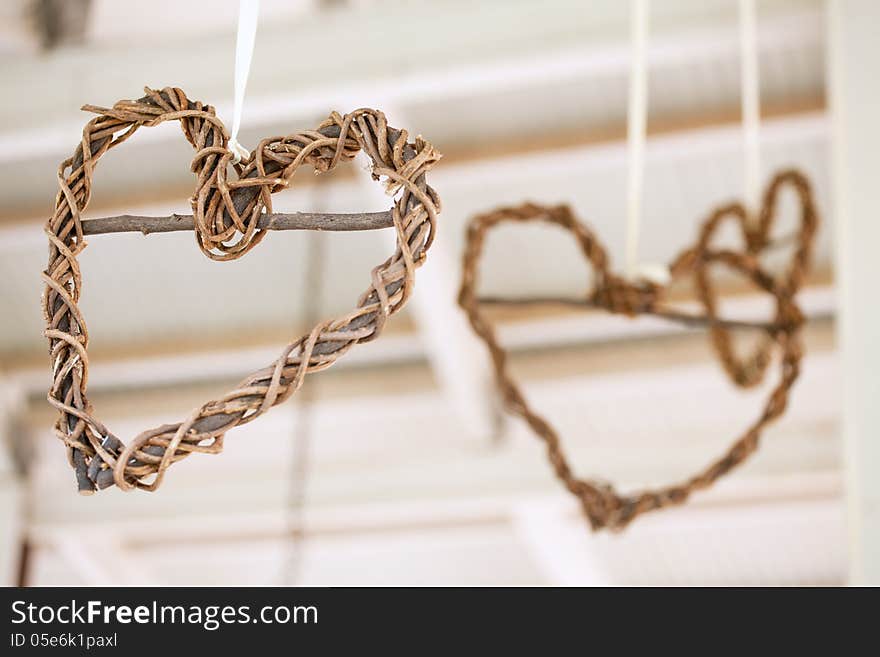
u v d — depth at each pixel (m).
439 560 6.86
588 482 1.93
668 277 2.08
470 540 6.58
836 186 2.48
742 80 4.35
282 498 5.82
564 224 2.04
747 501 6.25
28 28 4.09
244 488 5.88
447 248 5.00
